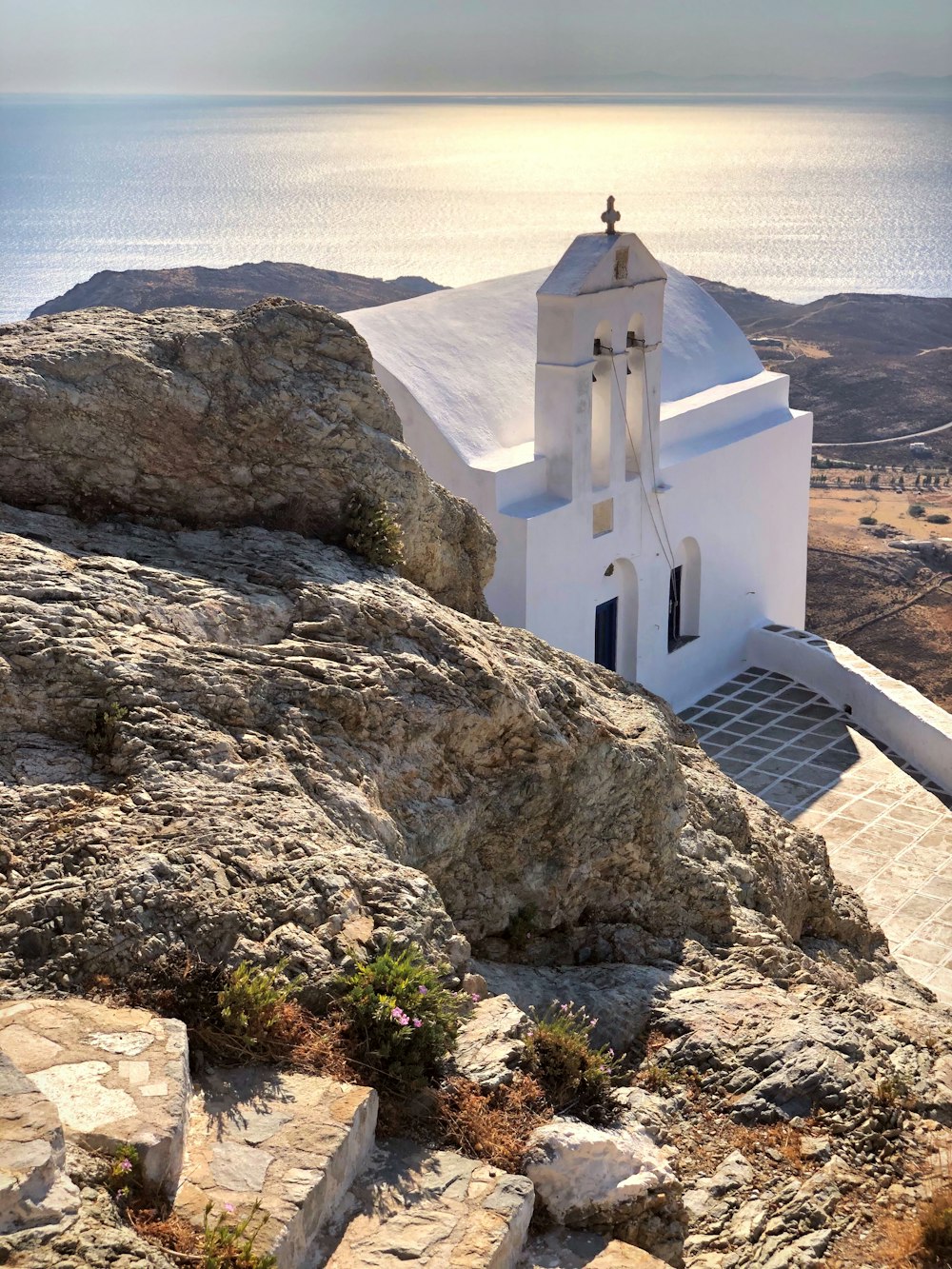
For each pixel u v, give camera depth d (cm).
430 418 2359
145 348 1257
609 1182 725
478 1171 688
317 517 1308
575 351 2278
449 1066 775
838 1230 852
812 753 2614
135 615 995
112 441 1202
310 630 1098
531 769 1166
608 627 2630
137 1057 639
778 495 3053
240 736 943
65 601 968
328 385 1344
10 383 1140
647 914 1285
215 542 1223
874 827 2312
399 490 1368
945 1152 941
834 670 2845
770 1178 896
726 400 2895
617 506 2492
